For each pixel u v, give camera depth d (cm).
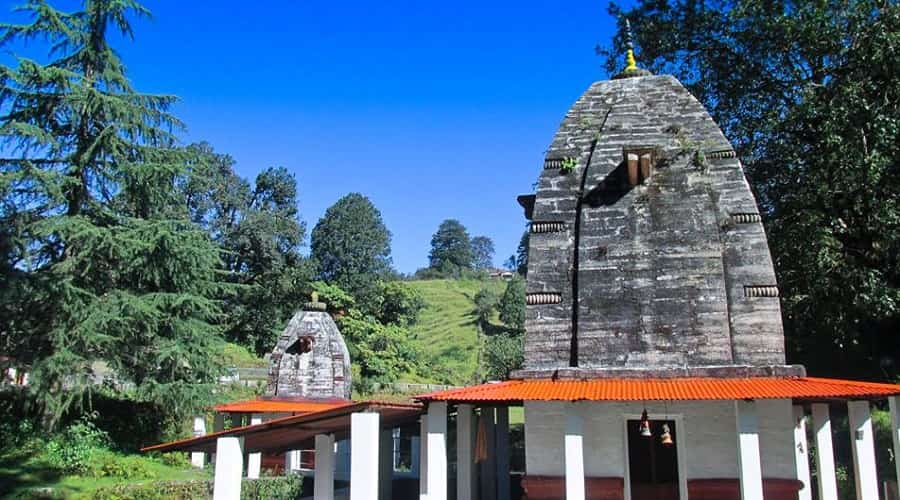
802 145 2527
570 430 1266
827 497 1494
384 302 7156
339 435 1744
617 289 1484
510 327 8025
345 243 7319
